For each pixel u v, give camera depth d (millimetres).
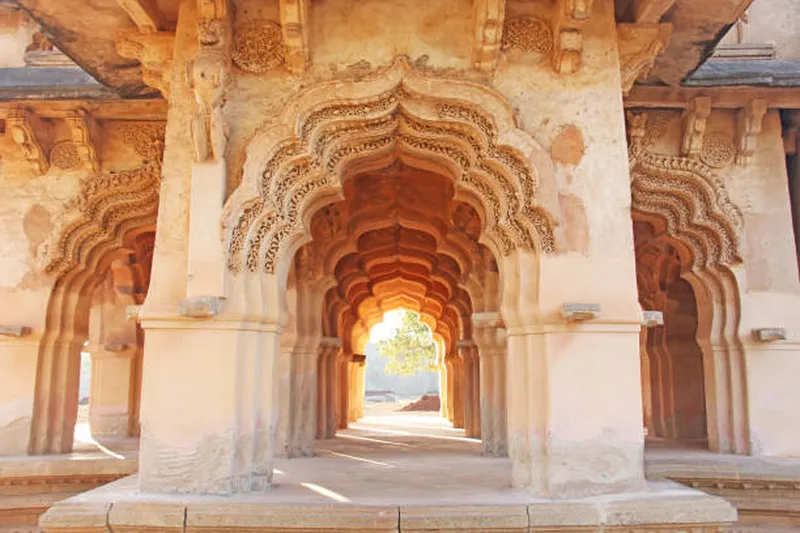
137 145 7449
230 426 4402
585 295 4539
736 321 6938
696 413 9516
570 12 4613
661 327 9789
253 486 4566
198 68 4527
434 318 14930
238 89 4844
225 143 4719
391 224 8531
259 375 4680
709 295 7238
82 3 5328
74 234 7344
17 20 8070
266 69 4875
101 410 9836
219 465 4352
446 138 4961
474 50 4785
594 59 4902
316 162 4859
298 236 5016
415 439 10156
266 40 4914
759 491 5980
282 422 7453
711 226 7090
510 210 4777
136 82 6578
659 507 4105
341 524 3943
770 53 7559
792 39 7723
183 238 4660
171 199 4719
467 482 5117
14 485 6348
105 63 6211
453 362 13664
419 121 4875
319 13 4926
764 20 7762
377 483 5066
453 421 13586
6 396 6961
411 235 9633
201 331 4500
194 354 4480
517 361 4719
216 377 4453
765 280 6961
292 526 3967
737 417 6824
